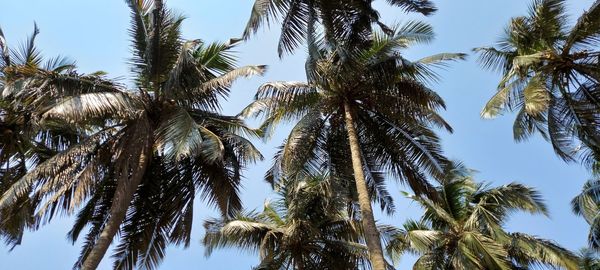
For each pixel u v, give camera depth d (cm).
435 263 2130
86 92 1452
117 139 1499
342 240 2031
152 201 1620
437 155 1598
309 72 1519
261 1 1555
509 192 2177
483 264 2020
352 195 1669
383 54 1597
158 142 1452
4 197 1301
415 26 1588
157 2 1579
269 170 1634
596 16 1698
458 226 2178
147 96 1527
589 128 1795
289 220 2030
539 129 2027
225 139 1605
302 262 1977
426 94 1590
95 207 1622
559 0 1889
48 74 1409
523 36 1966
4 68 1487
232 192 1622
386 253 2298
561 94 1850
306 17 1589
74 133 1747
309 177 1648
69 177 1435
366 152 1672
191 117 1487
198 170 1655
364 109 1636
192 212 1633
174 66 1513
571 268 2005
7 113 1664
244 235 2028
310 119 1584
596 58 1741
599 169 2641
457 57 1548
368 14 1600
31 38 1802
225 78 1517
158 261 1586
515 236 2159
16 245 1619
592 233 2672
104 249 1273
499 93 1984
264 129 1759
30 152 1784
